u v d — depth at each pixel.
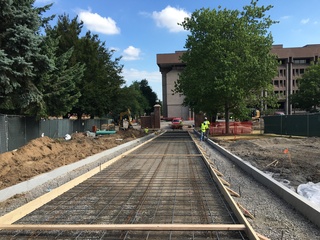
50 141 13.85
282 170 9.38
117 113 42.50
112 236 4.39
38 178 7.62
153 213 5.32
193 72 24.83
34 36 14.01
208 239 4.26
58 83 19.53
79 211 5.47
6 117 14.48
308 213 5.03
